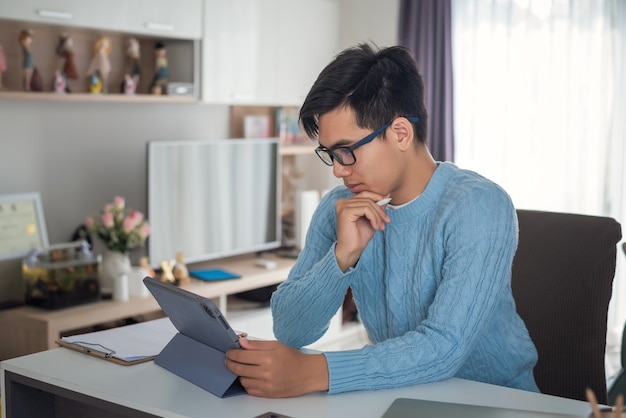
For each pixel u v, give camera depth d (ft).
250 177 14.23
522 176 14.51
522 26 14.29
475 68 14.69
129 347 5.60
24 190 11.47
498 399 4.64
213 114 14.32
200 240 13.35
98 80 11.68
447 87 14.70
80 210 12.23
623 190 14.08
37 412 5.51
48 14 10.27
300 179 16.26
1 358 10.52
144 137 13.10
